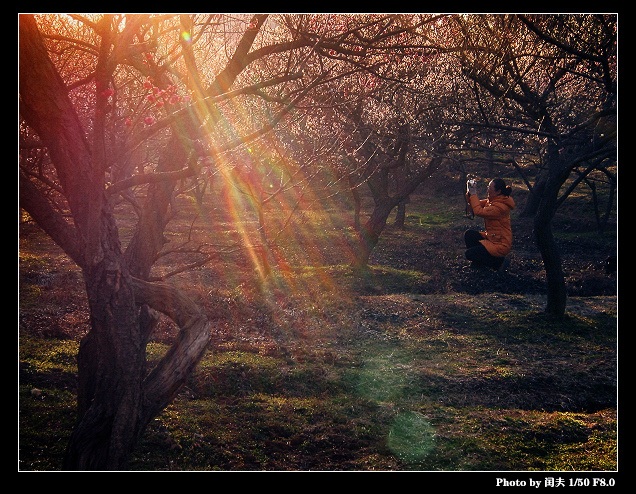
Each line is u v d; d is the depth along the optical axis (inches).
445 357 511.8
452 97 575.2
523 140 792.3
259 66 459.2
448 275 849.5
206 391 400.2
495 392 441.7
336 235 1163.3
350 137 589.3
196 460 306.0
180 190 378.3
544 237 631.2
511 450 341.1
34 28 223.8
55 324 508.1
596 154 521.7
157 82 283.3
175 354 237.1
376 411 389.4
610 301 730.2
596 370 490.9
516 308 675.4
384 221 856.3
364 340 547.2
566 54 471.2
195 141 284.7
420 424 370.6
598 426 383.6
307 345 520.1
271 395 411.8
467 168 1689.2
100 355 224.1
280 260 887.1
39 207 233.9
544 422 382.6
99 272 222.8
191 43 263.0
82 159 226.7
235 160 522.0
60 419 332.5
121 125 354.6
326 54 311.9
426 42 418.0
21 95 223.3
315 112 589.3
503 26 446.6
